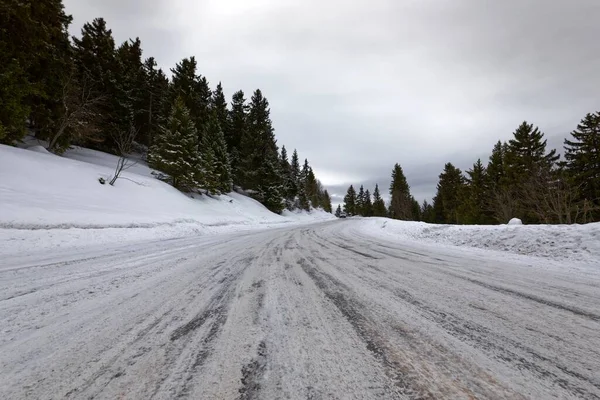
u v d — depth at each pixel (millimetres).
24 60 13695
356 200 92375
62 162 14859
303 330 2064
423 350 1774
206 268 4395
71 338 1957
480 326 2156
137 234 9883
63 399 1319
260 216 30359
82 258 5363
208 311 2469
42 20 15117
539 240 6250
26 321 2266
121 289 3197
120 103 27844
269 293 3012
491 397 1331
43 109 17062
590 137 21859
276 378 1480
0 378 1482
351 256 5668
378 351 1759
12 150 13070
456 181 44781
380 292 3059
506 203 21922
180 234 11672
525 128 25828
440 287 3279
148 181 19984
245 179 38375
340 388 1396
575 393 1359
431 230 10328
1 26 12742
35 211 8430
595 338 1963
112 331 2068
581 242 5527
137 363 1632
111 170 18281
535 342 1896
